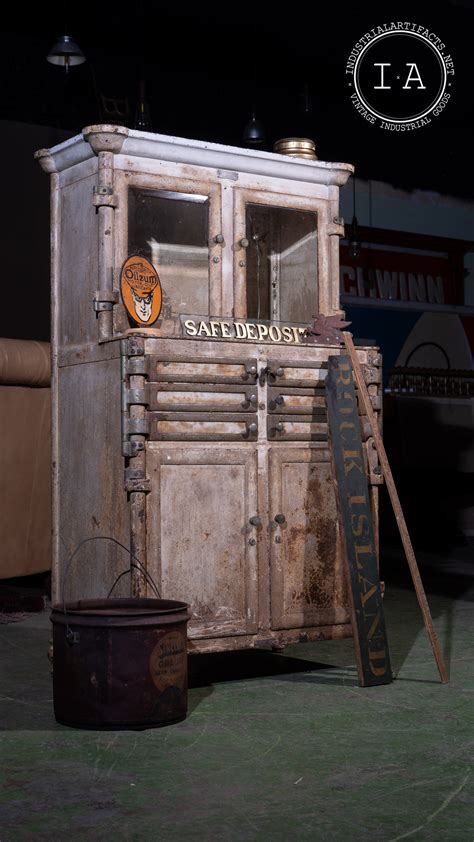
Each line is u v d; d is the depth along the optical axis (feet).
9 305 30.91
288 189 16.75
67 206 16.05
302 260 17.29
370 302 35.96
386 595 23.47
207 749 11.45
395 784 10.28
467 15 30.14
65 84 30.86
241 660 16.57
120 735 12.01
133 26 29.94
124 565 14.42
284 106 34.53
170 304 15.96
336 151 35.55
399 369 36.63
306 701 13.66
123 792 10.05
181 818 9.37
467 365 38.34
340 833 9.02
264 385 15.43
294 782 10.35
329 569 16.06
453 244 37.99
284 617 15.55
